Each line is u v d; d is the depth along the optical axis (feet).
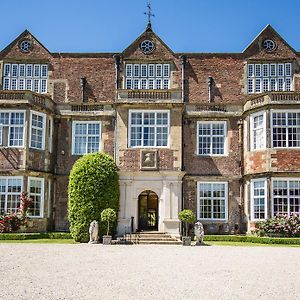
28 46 113.09
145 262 52.37
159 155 96.78
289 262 53.06
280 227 89.10
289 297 32.94
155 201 114.11
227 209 101.45
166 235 89.45
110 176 91.30
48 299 31.40
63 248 69.87
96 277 40.73
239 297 32.83
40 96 100.42
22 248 68.08
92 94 110.63
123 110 99.14
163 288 35.91
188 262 52.70
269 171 93.86
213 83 110.11
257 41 110.93
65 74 111.65
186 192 102.22
